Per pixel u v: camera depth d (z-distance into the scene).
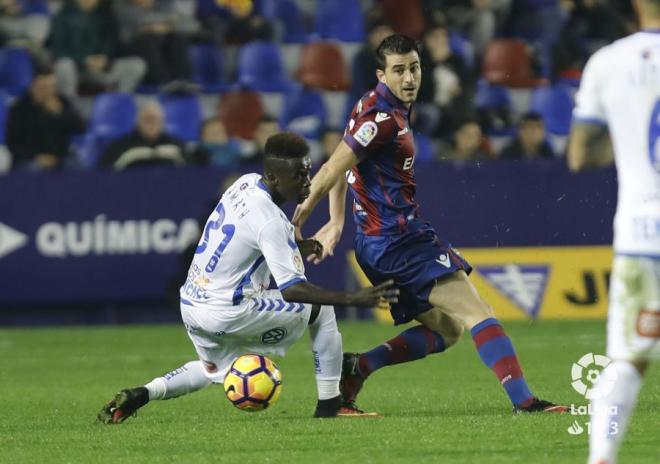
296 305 24.33
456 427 23.12
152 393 24.83
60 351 44.34
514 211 52.25
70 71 62.97
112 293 51.91
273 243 23.27
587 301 52.38
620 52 17.11
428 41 60.88
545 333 47.59
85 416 27.11
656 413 24.92
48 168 57.38
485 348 25.00
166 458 20.27
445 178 52.09
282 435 22.66
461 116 60.44
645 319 16.80
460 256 26.00
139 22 64.69
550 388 31.45
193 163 55.84
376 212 25.56
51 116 57.84
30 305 51.91
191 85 63.41
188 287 24.73
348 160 24.81
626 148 17.02
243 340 24.62
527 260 52.31
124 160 54.69
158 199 52.00
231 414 26.88
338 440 21.84
